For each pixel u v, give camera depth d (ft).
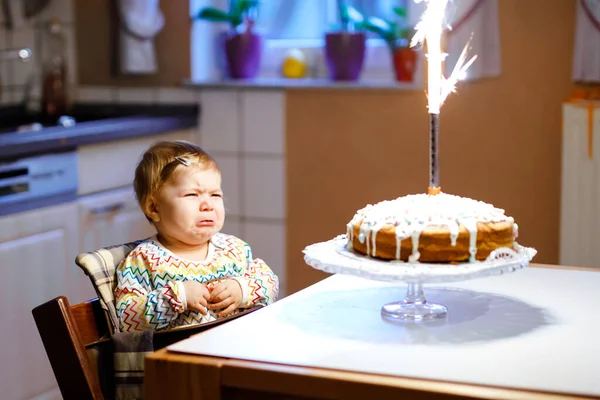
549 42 9.34
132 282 5.07
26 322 8.43
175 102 11.14
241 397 3.80
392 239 4.16
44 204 8.67
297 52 10.96
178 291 4.94
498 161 9.73
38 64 11.08
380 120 10.16
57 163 8.80
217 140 10.98
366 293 4.88
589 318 4.34
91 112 11.37
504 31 9.48
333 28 10.77
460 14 9.23
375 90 10.11
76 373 4.25
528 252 4.39
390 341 3.99
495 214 4.36
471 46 9.27
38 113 11.04
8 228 8.16
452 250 4.11
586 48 8.98
